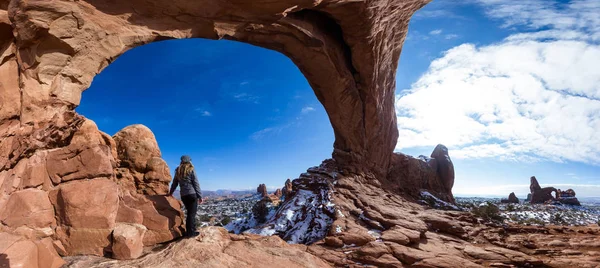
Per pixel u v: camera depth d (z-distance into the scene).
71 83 6.96
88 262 4.60
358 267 7.74
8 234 4.06
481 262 8.91
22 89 6.00
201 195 6.21
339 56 16.94
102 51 7.86
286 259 5.81
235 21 11.29
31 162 5.25
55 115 6.24
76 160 5.42
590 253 10.08
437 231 11.97
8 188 4.89
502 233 12.53
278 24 12.72
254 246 6.19
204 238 5.87
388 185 23.02
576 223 28.33
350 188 16.73
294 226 12.38
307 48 14.98
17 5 5.89
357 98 19.75
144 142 7.87
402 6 16.39
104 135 7.12
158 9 9.05
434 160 32.16
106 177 5.48
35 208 4.75
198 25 10.47
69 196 4.98
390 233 10.22
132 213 5.70
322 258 8.23
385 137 24.98
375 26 15.70
